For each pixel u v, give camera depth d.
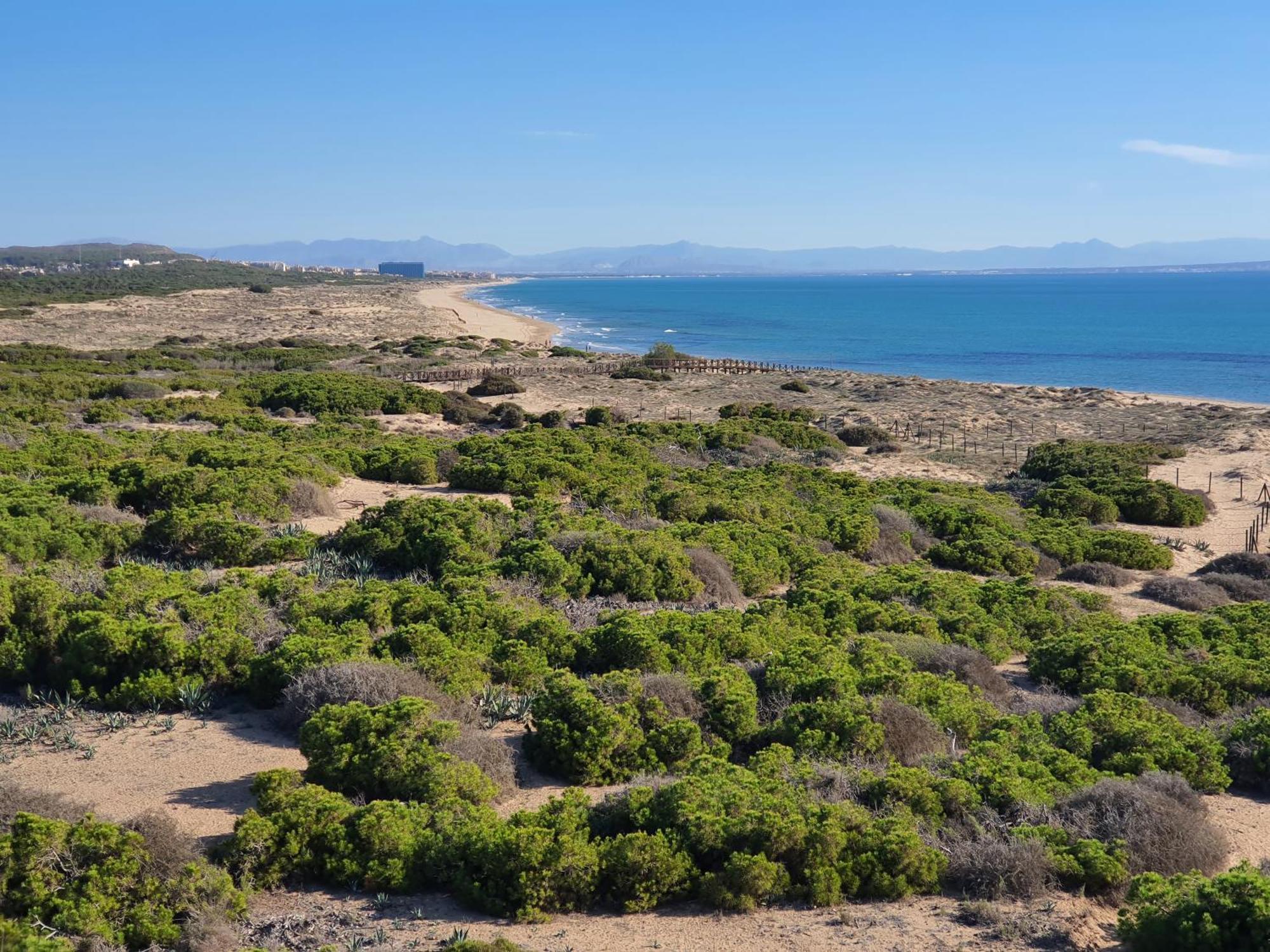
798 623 16.73
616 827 9.36
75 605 14.20
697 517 25.72
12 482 22.48
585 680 12.91
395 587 16.89
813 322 156.88
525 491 27.17
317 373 60.47
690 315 174.75
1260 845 10.37
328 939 7.72
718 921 8.31
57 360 61.59
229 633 13.46
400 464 29.08
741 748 12.14
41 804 8.95
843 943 7.90
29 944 6.80
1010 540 26.08
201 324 103.06
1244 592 23.08
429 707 10.91
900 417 52.84
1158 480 34.81
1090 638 16.55
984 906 8.51
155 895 7.78
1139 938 7.76
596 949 7.70
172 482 22.69
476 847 8.62
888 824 9.34
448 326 112.19
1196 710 14.65
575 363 74.19
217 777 10.67
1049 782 10.68
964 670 15.16
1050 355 99.12
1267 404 63.88
